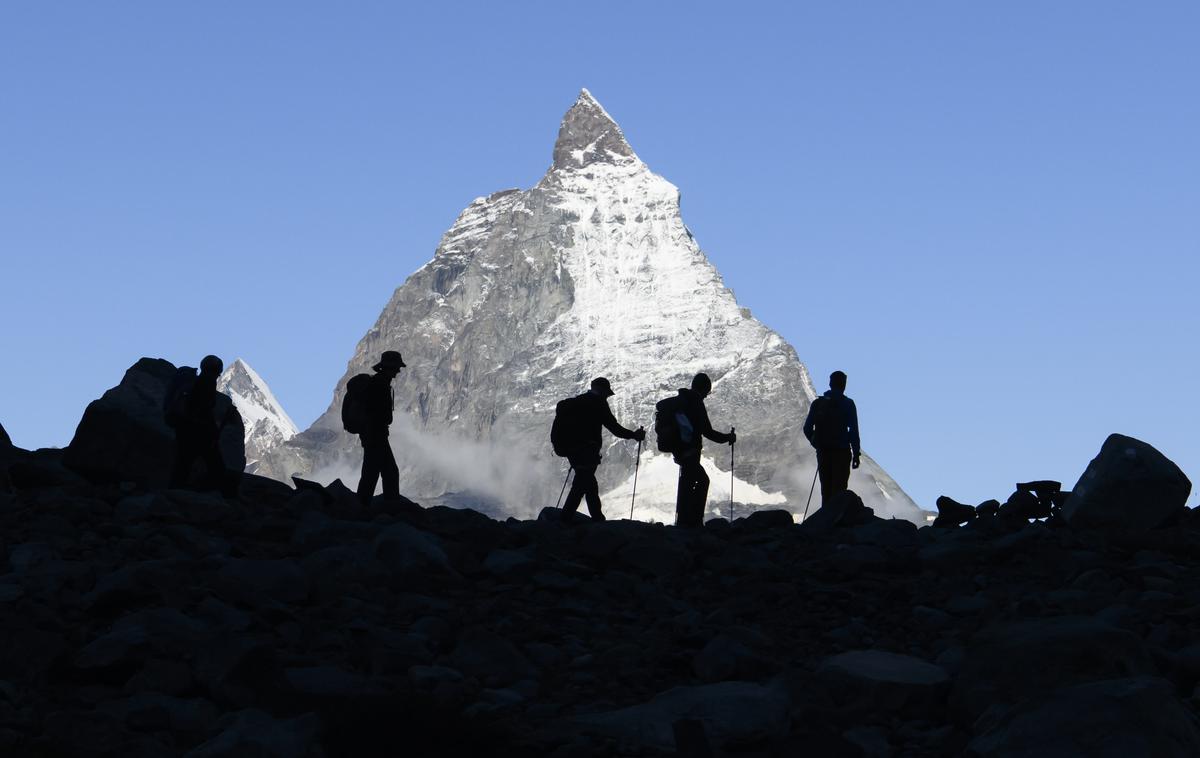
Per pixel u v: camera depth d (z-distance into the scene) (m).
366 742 8.95
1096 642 9.54
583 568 15.20
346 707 9.44
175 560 12.79
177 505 16.89
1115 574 15.23
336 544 15.35
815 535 18.36
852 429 22.45
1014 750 8.18
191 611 11.92
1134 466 18.28
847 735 9.49
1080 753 7.99
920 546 17.47
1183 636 11.77
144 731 9.29
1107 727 8.05
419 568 14.12
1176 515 18.16
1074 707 8.23
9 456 20.23
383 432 20.61
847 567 15.77
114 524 15.70
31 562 13.71
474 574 14.86
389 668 10.95
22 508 16.80
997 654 9.77
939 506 21.36
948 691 10.26
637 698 10.80
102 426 20.08
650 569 15.75
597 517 20.81
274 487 21.34
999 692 9.59
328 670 10.55
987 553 16.47
